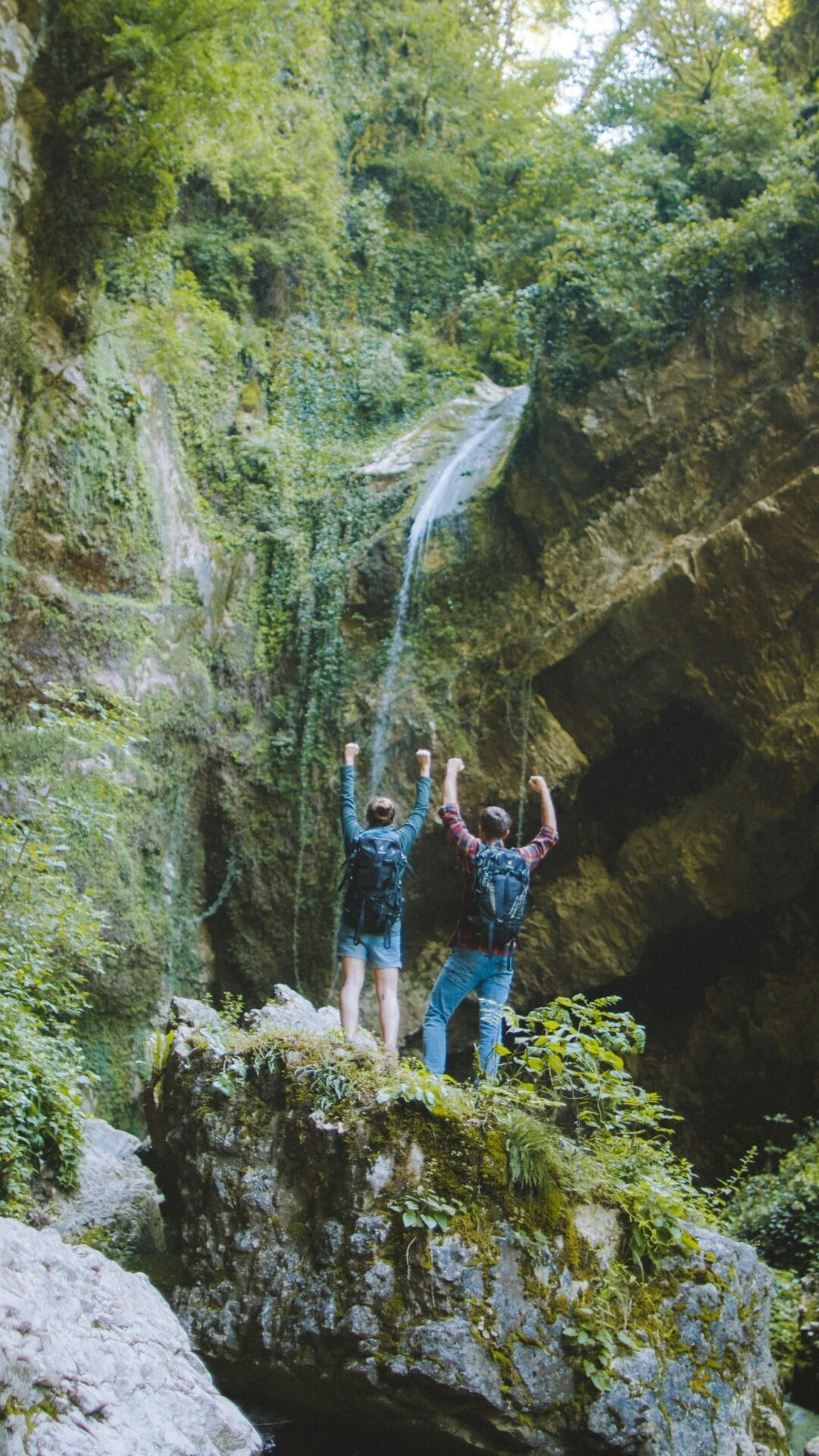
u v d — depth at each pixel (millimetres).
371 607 17906
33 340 14891
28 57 13695
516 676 16188
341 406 21672
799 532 13891
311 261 22688
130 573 16438
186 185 21281
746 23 20828
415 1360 4520
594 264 16281
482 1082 5383
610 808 16266
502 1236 4777
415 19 25750
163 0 13336
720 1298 4977
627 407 15922
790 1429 7184
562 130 21969
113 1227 6059
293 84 23672
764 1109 15164
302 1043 5406
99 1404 3602
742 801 15000
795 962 15250
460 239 25469
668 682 15234
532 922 16156
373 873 6289
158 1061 6137
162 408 18266
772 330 15156
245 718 17750
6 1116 6781
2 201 13727
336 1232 4832
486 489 17578
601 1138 5496
